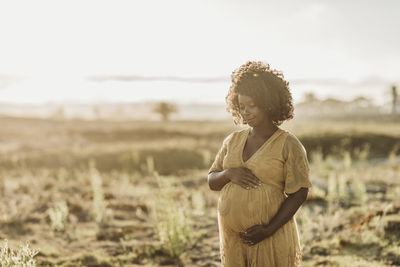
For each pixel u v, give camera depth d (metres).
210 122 72.62
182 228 5.82
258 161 2.15
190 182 12.50
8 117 69.44
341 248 5.23
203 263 5.08
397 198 8.16
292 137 2.17
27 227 7.04
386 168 14.74
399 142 26.27
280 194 2.20
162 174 15.34
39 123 61.44
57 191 11.23
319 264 4.68
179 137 36.78
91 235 6.57
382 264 4.40
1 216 7.57
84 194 10.41
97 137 38.56
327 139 26.75
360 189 8.62
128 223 7.39
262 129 2.20
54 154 21.42
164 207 6.23
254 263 2.17
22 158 20.78
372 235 5.35
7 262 3.13
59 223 6.88
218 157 2.46
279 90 2.14
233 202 2.22
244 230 2.22
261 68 2.17
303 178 2.10
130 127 42.34
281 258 2.14
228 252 2.31
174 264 5.07
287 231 2.19
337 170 13.98
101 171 19.36
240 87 2.14
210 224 7.12
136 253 5.49
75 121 72.62
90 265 5.02
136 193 10.56
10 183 11.80
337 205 7.90
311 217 6.89
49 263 5.02
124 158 20.28
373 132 28.95
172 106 98.06
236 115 2.38
